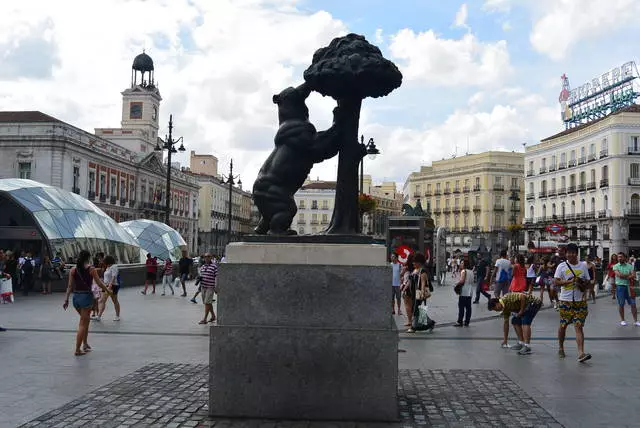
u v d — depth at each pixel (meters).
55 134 46.19
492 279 22.80
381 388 4.79
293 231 5.45
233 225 104.25
